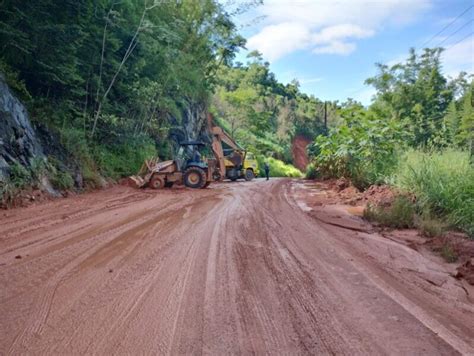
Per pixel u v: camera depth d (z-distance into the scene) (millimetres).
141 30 17312
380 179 12141
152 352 2479
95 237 5664
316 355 2490
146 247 5137
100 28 15203
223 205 9570
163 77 20359
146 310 3125
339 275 4188
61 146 12320
